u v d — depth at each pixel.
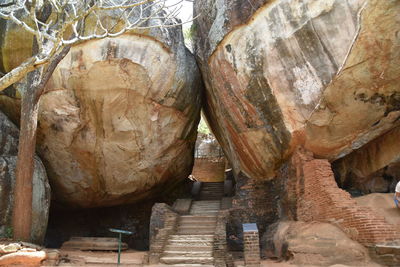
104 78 11.28
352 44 8.04
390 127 9.12
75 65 11.09
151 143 12.70
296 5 8.77
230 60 10.07
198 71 13.19
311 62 8.66
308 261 7.63
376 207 8.30
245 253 7.35
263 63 9.36
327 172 8.89
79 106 11.70
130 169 13.02
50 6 10.40
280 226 9.91
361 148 10.17
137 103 11.95
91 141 12.27
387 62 8.05
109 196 13.77
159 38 11.43
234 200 11.89
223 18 10.22
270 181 11.55
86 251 11.51
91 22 10.97
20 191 9.20
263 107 9.71
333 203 8.19
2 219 9.65
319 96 8.66
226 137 13.05
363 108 8.74
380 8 7.55
